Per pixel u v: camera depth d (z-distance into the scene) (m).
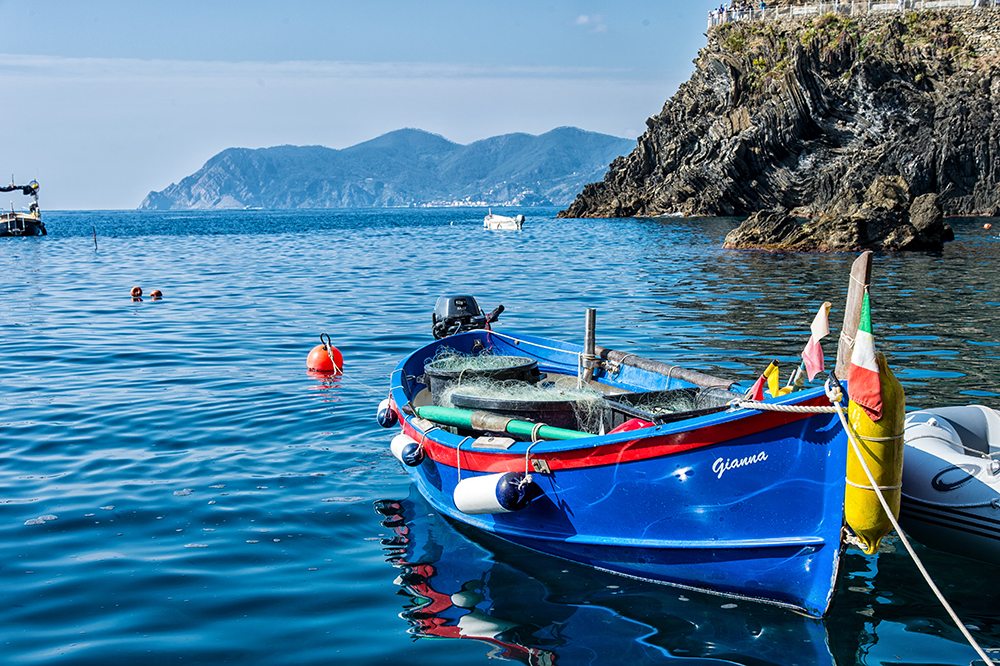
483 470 6.66
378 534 6.72
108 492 7.47
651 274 26.72
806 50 65.88
